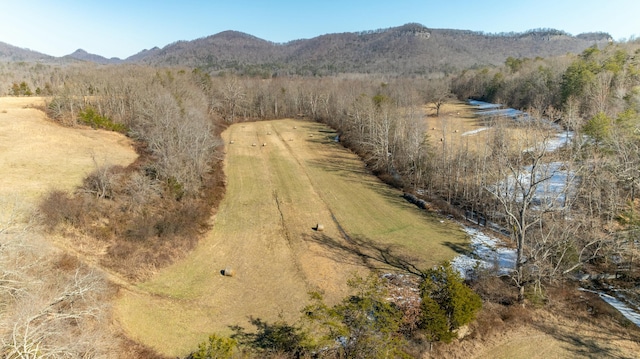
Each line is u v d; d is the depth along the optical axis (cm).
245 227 4197
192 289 3092
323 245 3838
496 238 4038
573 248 3108
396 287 3073
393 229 4241
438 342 2483
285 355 2331
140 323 2641
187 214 4116
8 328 1880
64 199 3647
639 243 3375
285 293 3061
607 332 2581
